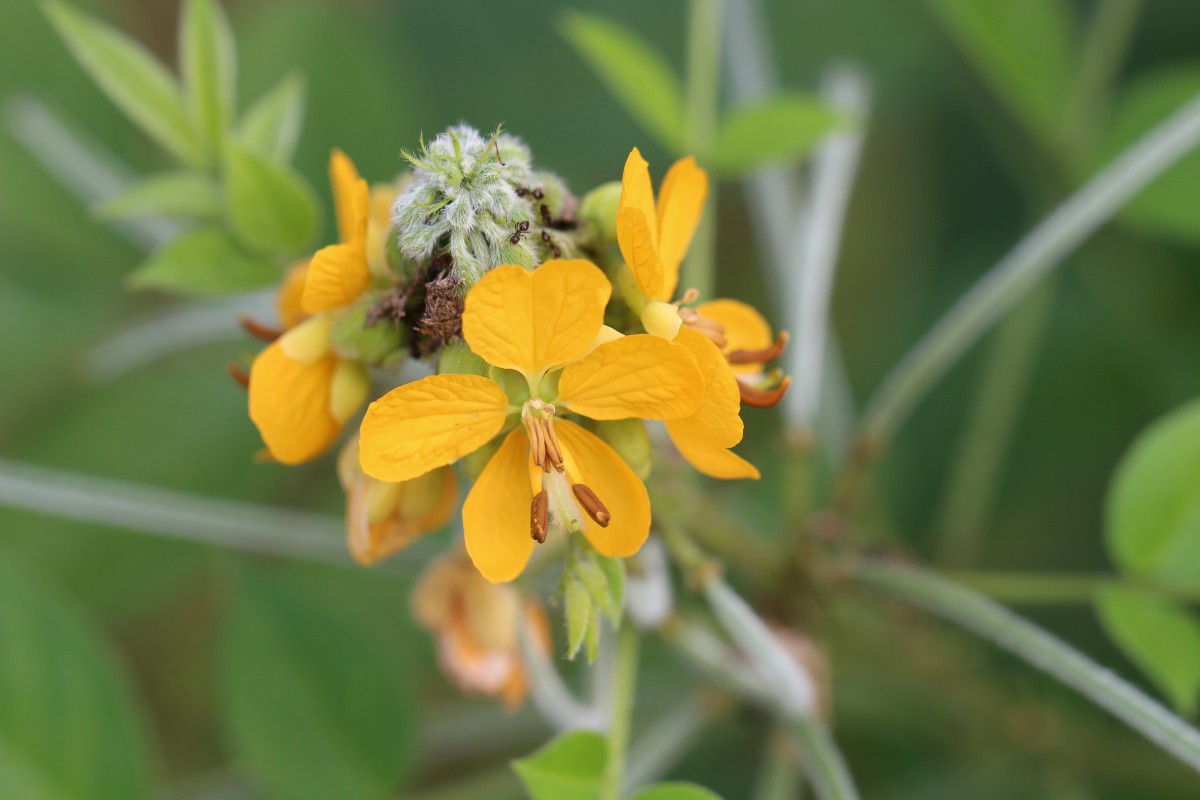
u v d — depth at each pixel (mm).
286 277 334
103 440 427
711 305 307
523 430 291
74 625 346
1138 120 384
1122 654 425
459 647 328
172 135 347
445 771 469
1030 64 382
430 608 329
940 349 344
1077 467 448
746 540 350
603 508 285
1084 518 445
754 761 438
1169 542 336
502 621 324
